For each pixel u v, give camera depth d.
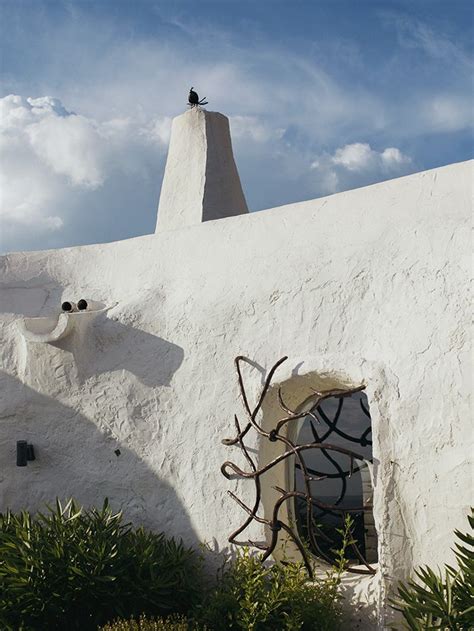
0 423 7.66
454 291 5.58
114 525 6.57
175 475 6.80
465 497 5.36
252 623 5.63
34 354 7.52
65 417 7.40
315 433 6.56
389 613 5.56
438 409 5.51
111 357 7.23
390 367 5.74
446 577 5.10
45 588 6.07
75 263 7.81
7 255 8.05
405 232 5.89
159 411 6.95
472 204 5.62
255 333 6.50
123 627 5.54
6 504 7.59
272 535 6.19
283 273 6.44
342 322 6.05
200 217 8.84
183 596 6.29
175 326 6.96
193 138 9.12
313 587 5.82
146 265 7.38
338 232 6.23
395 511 5.62
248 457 6.31
